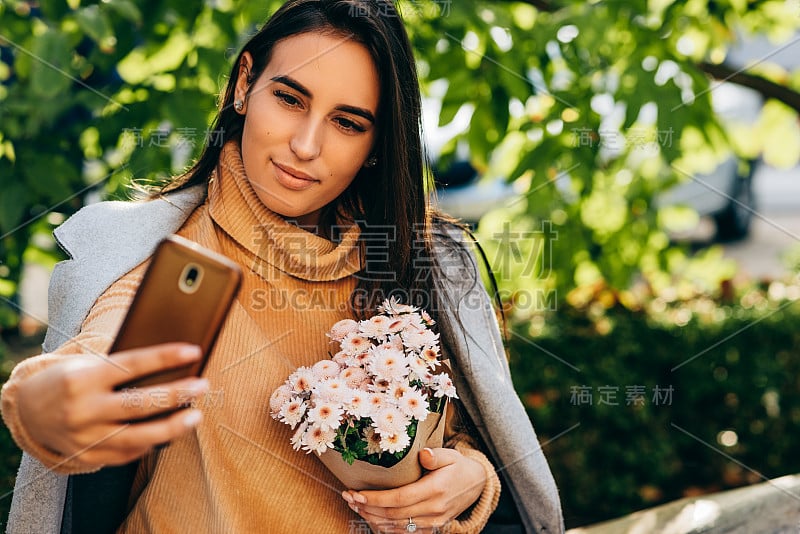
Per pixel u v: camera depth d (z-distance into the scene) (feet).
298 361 3.72
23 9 7.75
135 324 2.51
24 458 3.48
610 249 8.98
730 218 19.89
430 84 7.97
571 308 9.44
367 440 3.30
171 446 3.40
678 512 5.92
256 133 3.47
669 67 7.53
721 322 9.45
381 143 3.84
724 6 8.32
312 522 3.52
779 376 9.57
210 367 3.43
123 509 3.58
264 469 3.44
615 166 8.64
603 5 7.37
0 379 7.21
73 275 3.47
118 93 7.41
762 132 9.52
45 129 7.53
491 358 4.27
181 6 7.31
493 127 7.86
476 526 3.83
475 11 7.25
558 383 9.00
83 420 2.28
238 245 3.66
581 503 9.14
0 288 7.84
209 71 6.95
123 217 3.60
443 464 3.58
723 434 9.66
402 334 3.55
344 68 3.45
